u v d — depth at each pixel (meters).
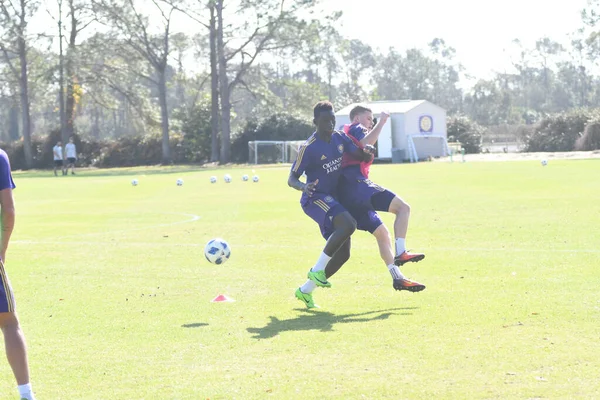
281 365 8.64
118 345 9.85
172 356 9.23
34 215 29.39
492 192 32.38
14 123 155.12
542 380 7.70
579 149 82.50
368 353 8.98
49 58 95.62
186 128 97.62
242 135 93.50
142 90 100.31
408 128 76.88
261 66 94.31
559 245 17.19
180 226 24.03
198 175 60.66
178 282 14.41
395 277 11.95
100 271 15.91
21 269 16.44
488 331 9.79
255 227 23.03
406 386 7.69
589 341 9.11
